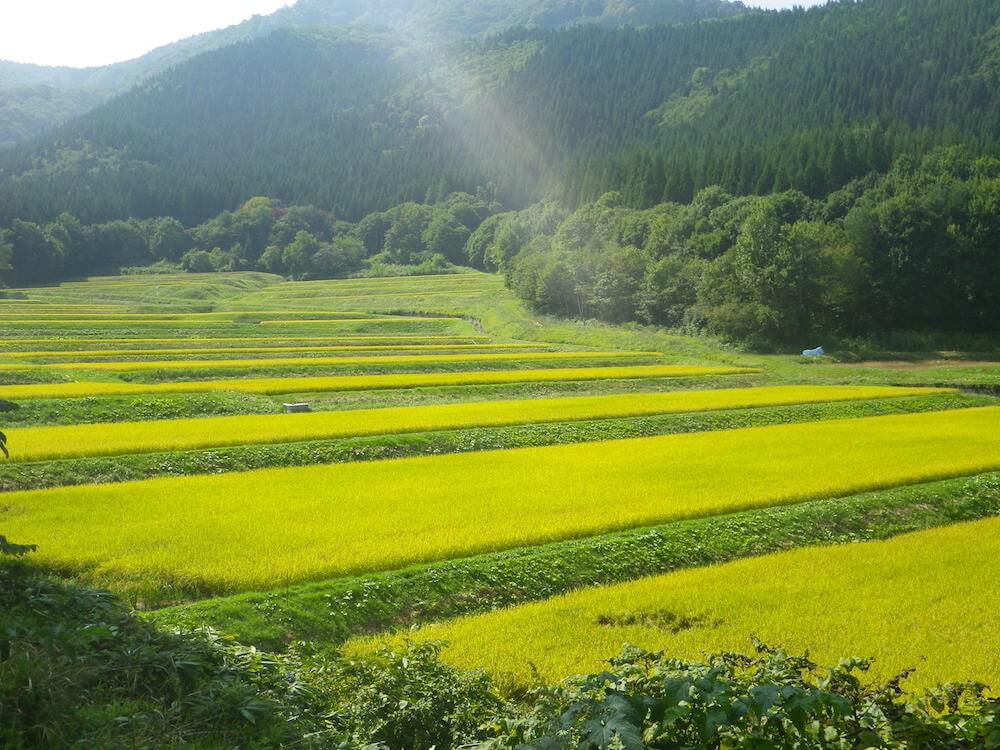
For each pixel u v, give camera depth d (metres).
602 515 22.11
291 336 82.88
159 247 182.88
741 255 80.19
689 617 15.75
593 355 68.25
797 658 8.10
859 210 86.06
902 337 80.00
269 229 194.00
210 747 7.89
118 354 60.81
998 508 25.17
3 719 7.59
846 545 20.81
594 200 143.00
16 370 48.25
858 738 6.84
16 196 176.88
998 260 81.62
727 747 6.73
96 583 16.28
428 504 23.08
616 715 6.12
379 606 16.34
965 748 6.88
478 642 14.49
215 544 18.80
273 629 14.90
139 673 9.04
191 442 30.12
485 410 41.16
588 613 16.00
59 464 26.36
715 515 22.97
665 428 38.25
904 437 35.69
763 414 41.69
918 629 15.05
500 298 123.25
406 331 96.19
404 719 9.45
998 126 129.12
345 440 32.09
